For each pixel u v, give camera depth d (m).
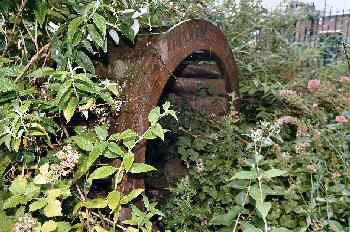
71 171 1.73
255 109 3.81
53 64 1.90
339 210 2.27
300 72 4.61
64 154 1.62
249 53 4.31
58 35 1.79
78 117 1.95
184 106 3.31
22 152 1.68
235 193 2.66
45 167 1.57
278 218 2.33
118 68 2.07
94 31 1.68
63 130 1.85
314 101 3.58
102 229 1.70
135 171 1.71
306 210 2.24
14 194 1.52
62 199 1.70
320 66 4.96
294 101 3.37
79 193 1.75
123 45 2.11
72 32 1.64
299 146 2.59
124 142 1.72
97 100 1.96
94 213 1.79
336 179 2.38
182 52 2.31
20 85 1.66
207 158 2.95
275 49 4.93
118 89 2.00
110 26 1.93
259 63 4.21
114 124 1.98
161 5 2.70
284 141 3.06
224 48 2.88
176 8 3.19
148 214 1.77
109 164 1.93
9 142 1.50
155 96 2.09
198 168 2.79
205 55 3.05
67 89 1.55
